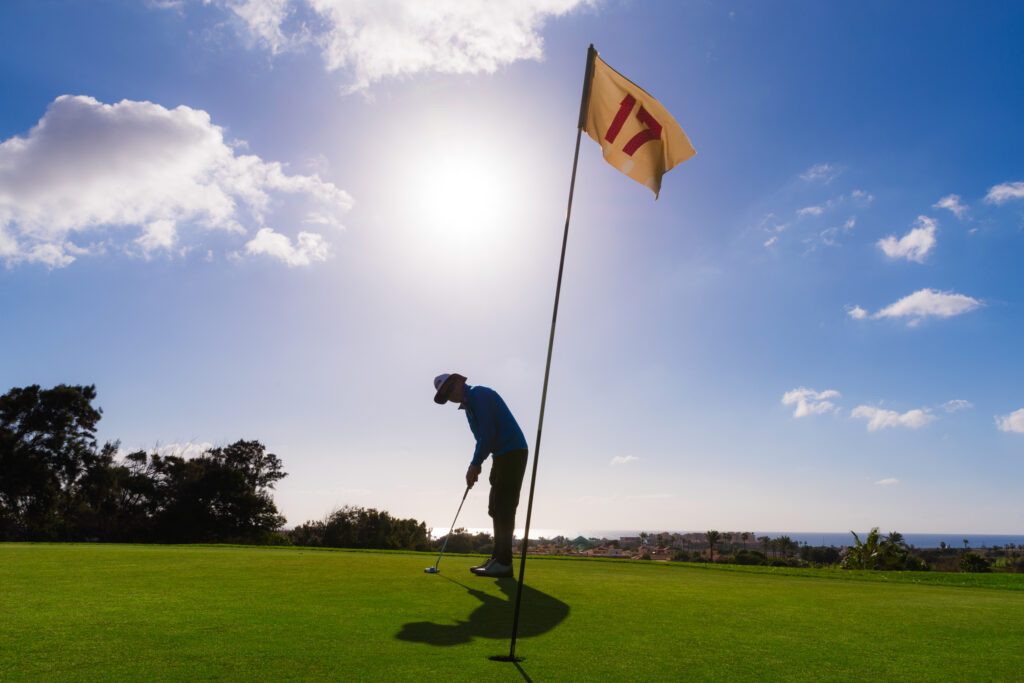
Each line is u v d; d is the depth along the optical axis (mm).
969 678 2338
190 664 2205
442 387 5980
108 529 39875
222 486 42656
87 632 2686
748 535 91000
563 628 3133
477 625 3111
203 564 5758
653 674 2283
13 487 35406
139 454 41625
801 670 2412
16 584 4133
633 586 5223
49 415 37406
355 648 2516
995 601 4941
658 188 4598
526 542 2652
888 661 2602
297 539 47938
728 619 3588
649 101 4633
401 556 7918
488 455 5738
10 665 2141
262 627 2873
